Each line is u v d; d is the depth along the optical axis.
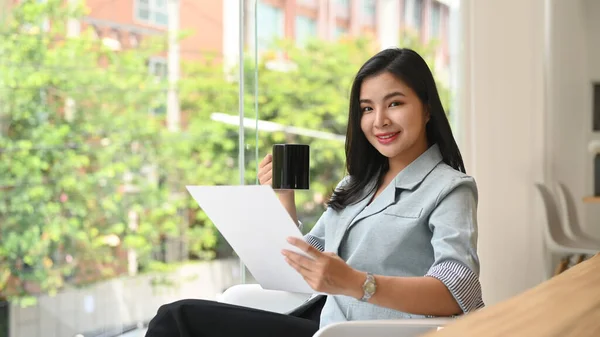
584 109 5.42
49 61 2.72
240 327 1.49
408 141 1.56
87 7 2.85
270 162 1.80
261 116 3.60
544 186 3.89
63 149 2.77
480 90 3.79
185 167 3.16
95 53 2.88
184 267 3.14
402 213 1.54
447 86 4.28
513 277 3.88
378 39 4.37
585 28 5.41
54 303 2.73
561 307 0.71
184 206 3.16
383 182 1.66
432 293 1.33
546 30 5.06
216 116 3.25
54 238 2.74
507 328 0.61
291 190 1.77
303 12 3.88
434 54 4.33
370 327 1.25
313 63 3.93
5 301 2.59
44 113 2.71
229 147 3.29
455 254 1.39
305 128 3.87
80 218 2.82
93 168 2.87
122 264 2.96
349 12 4.19
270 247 1.37
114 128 2.94
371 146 1.67
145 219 3.03
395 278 1.33
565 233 4.11
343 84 4.12
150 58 3.05
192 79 3.18
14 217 2.61
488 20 3.79
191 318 1.48
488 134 3.82
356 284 1.29
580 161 5.40
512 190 3.89
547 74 5.03
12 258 2.61
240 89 2.69
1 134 2.58
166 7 3.10
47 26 2.72
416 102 1.57
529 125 3.97
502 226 3.85
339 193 1.69
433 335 0.59
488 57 3.80
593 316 0.66
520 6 3.90
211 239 3.23
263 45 3.63
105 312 2.90
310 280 1.29
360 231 1.61
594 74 5.43
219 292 3.24
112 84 2.93
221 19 3.24
